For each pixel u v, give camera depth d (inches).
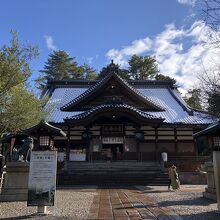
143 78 2751.0
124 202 533.0
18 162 577.3
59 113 1380.4
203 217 380.8
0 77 540.4
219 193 424.5
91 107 1387.8
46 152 417.4
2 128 577.6
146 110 1405.0
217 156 432.8
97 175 1012.5
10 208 462.3
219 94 337.1
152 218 381.4
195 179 1028.5
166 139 1326.3
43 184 408.8
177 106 1486.2
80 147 1320.1
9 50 553.3
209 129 510.0
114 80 1366.9
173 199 570.3
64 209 450.3
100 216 394.6
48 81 1676.9
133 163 1141.7
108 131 1321.4
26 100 593.0
